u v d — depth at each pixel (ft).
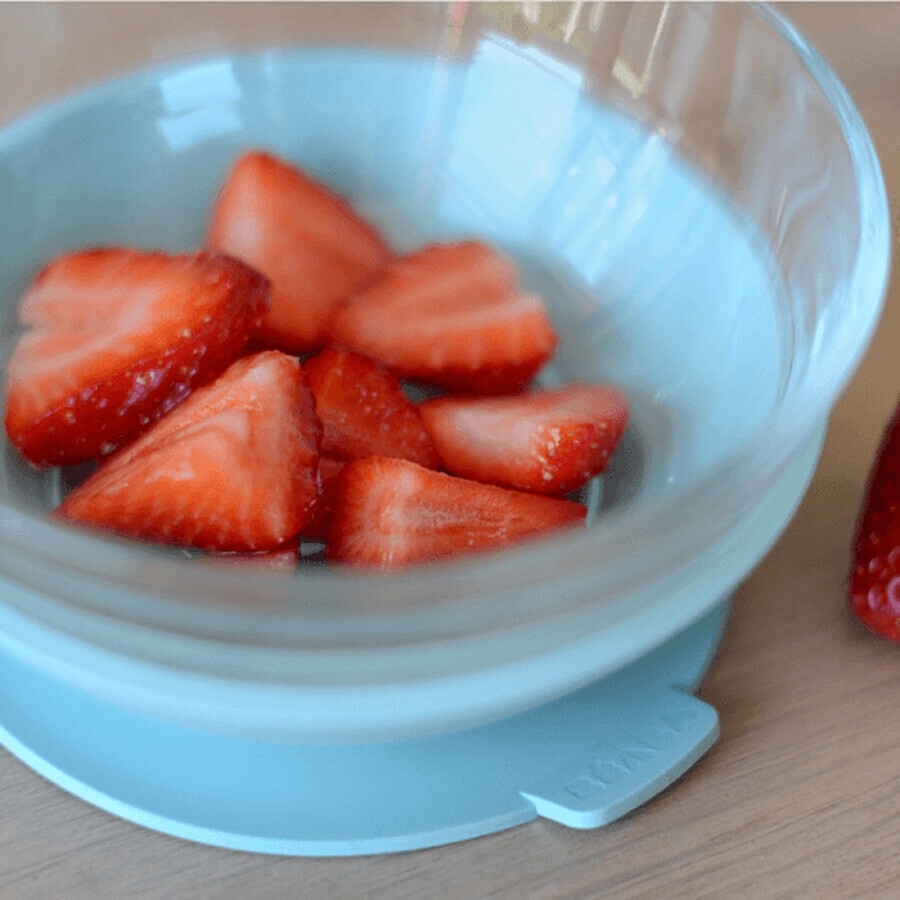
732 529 0.65
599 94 0.81
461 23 0.84
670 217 0.78
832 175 0.70
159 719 0.64
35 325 0.75
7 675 0.69
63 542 0.60
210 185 0.82
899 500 0.70
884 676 0.71
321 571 0.71
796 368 0.68
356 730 0.60
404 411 0.76
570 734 0.68
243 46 0.85
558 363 0.80
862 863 0.66
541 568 0.59
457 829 0.66
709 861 0.66
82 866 0.65
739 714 0.70
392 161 0.84
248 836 0.65
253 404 0.71
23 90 0.84
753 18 0.75
